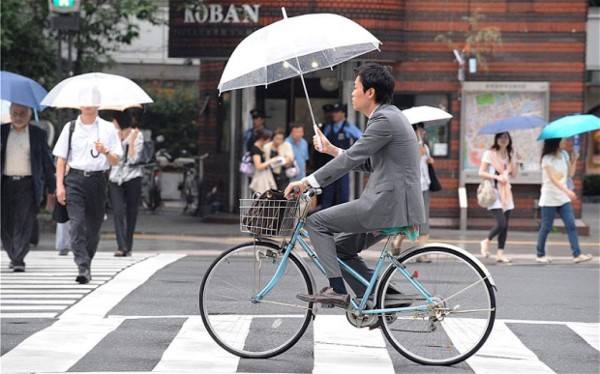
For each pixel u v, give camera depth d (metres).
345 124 47.19
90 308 26.73
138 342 22.31
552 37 56.09
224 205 59.06
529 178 55.91
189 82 87.44
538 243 40.59
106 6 58.59
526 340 23.12
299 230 20.33
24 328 24.16
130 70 86.81
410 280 20.03
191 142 84.88
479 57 55.66
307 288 20.33
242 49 20.70
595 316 26.47
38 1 55.88
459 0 56.00
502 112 56.28
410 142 19.61
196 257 39.78
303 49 20.30
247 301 20.61
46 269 35.22
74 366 19.86
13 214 34.47
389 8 55.16
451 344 20.00
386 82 19.89
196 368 19.66
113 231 52.66
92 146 31.20
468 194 56.59
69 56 47.50
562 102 56.22
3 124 34.28
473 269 19.80
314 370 19.47
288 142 48.25
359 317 20.17
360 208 19.58
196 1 54.53
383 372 19.36
